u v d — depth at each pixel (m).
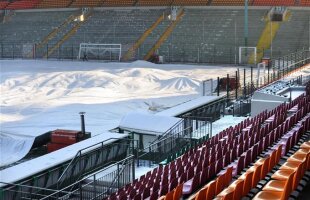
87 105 34.09
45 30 75.25
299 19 64.94
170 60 64.88
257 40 63.09
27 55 71.69
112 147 21.44
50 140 25.12
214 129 27.28
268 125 20.94
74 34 72.88
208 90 39.59
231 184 12.71
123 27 71.62
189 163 16.69
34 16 78.62
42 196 16.64
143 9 73.44
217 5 69.38
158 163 21.91
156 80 44.09
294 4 66.38
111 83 42.03
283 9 66.25
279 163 15.34
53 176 18.61
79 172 19.55
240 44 63.66
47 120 29.94
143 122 23.81
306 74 44.50
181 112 26.70
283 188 11.23
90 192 18.14
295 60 52.94
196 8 70.75
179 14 70.81
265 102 29.28
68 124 29.00
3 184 16.72
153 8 73.06
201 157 17.31
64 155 19.73
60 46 71.25
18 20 78.81
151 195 12.97
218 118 30.58
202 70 54.28
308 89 32.41
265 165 13.84
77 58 68.81
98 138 22.09
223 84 38.91
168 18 70.94
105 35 71.06
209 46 64.81
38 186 18.00
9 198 16.75
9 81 44.59
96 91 39.44
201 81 43.16
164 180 14.79
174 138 22.75
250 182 12.59
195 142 23.31
